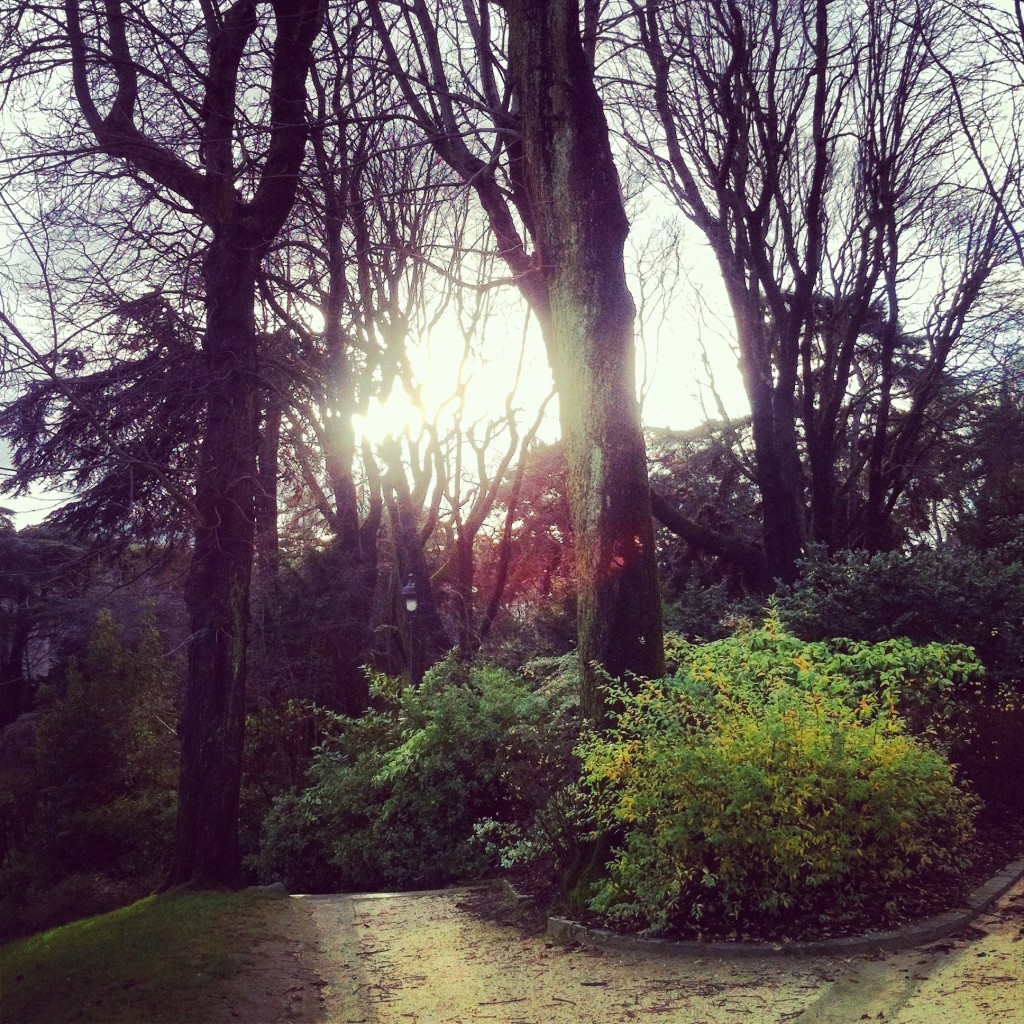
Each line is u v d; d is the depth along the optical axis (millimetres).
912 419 23141
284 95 12953
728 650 9125
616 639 8680
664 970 6262
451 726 12430
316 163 15047
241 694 11617
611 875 7750
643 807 7422
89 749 20375
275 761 20062
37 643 31594
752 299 20734
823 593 13211
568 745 11281
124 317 12500
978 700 11203
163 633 23984
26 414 12188
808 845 6957
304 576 22547
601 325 9055
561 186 9312
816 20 19016
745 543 21922
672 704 7984
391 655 22172
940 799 7918
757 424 20156
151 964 6574
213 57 12617
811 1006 5258
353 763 14461
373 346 18047
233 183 12734
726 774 7082
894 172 20438
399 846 11977
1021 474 25391
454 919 8680
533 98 9500
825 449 21500
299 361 14422
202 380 12031
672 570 27984
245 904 9461
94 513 13609
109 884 17453
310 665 20875
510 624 28875
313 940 7969
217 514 11438
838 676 8555
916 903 6992
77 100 12648
